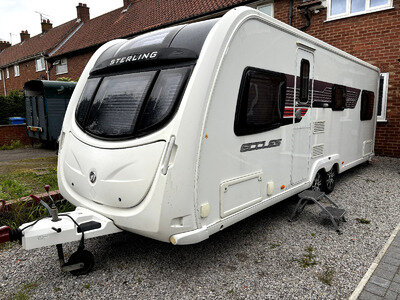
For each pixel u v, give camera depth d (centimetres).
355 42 831
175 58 286
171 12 1386
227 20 287
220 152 289
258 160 341
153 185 260
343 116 553
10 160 845
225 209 302
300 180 432
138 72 312
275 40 350
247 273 298
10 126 1161
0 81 2781
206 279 288
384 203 490
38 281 286
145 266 310
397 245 346
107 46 396
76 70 1872
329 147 512
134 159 272
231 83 293
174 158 255
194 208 268
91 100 341
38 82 966
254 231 394
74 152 329
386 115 813
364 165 749
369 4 809
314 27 892
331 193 548
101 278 290
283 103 373
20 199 414
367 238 371
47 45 2205
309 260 321
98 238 372
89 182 304
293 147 405
